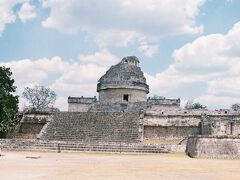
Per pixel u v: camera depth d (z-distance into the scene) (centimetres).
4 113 4894
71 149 3872
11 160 2698
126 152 3753
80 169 2125
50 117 5016
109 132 4578
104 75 6806
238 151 3309
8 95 5156
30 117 5328
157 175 1905
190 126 5003
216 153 3325
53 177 1773
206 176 1903
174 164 2545
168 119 5078
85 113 5041
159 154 3609
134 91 6538
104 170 2088
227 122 4312
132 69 6744
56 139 4519
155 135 5078
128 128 4631
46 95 8800
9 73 5619
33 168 2167
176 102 6794
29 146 3928
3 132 5053
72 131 4653
